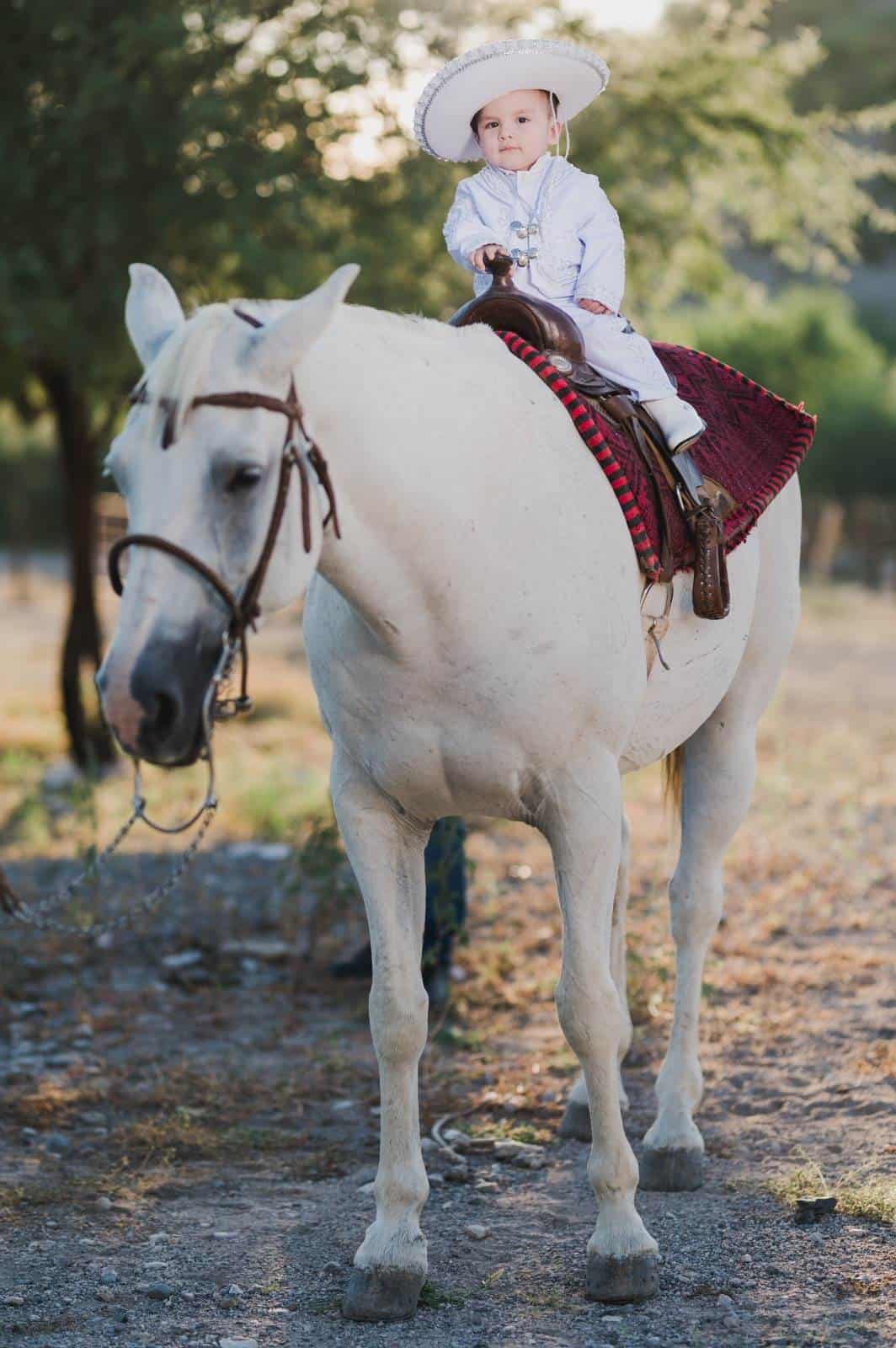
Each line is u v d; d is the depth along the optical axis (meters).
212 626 3.16
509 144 4.38
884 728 15.14
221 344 3.20
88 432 13.44
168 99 11.43
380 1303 4.00
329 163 11.53
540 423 3.93
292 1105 5.84
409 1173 4.14
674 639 4.41
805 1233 4.47
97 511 13.60
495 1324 3.95
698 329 38.34
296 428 3.27
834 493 37.47
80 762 13.51
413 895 4.14
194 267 11.85
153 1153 5.33
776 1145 5.19
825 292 40.62
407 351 3.73
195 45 11.16
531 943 7.91
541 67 4.29
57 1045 6.62
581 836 3.93
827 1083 5.70
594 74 4.37
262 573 3.21
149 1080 6.12
